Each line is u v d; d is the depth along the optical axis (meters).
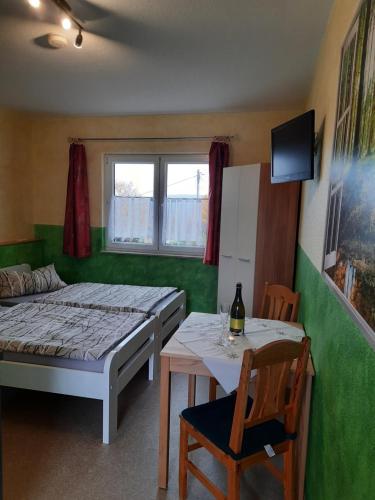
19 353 2.22
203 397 2.68
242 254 3.41
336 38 1.62
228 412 1.70
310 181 2.30
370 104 0.91
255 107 3.60
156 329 2.96
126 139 4.12
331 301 1.34
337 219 1.26
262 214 3.26
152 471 1.92
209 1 1.79
